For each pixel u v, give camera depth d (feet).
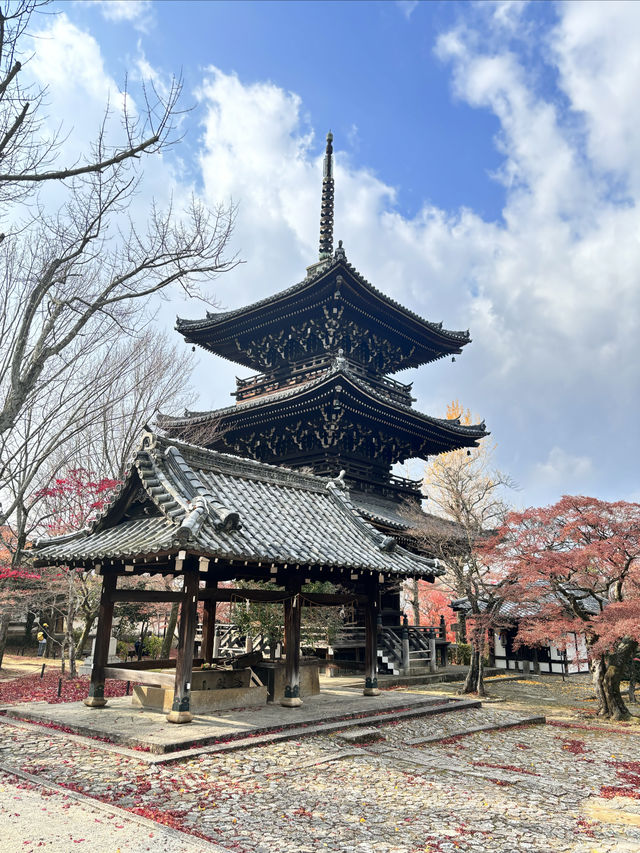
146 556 41.01
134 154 29.68
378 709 51.47
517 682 106.32
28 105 25.62
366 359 120.67
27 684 76.02
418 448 120.67
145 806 27.48
